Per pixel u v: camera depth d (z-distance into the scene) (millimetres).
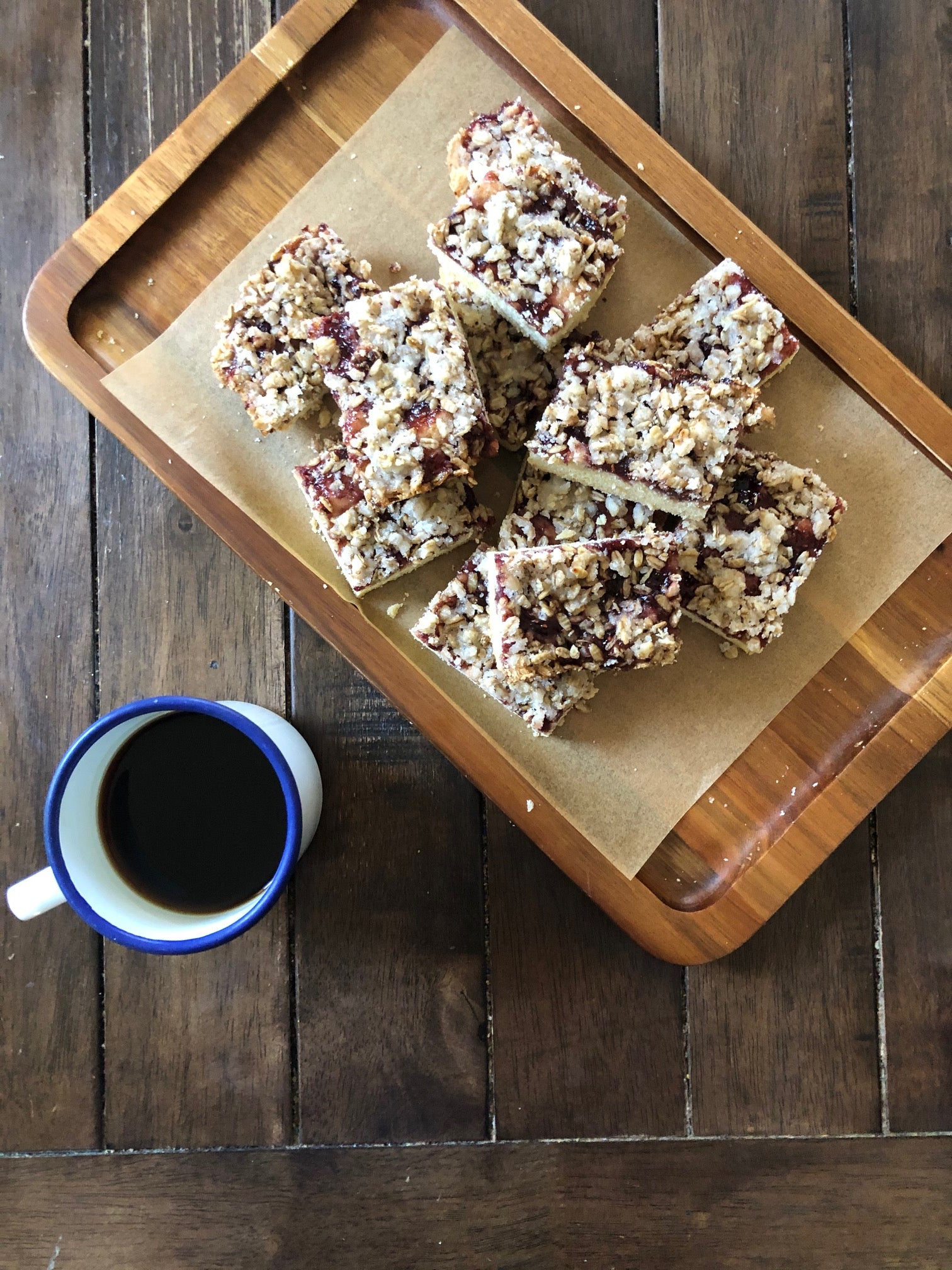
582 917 414
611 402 359
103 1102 417
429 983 414
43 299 383
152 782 381
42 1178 417
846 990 414
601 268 361
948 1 413
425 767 413
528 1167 415
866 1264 411
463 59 386
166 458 382
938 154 414
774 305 383
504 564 360
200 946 336
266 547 380
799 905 415
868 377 383
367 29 388
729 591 377
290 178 394
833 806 382
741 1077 414
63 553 417
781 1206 413
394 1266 413
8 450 417
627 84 412
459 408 359
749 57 412
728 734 393
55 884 342
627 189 390
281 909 414
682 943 384
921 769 414
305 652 412
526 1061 414
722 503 380
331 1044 414
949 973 412
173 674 414
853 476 392
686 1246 413
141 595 415
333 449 377
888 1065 413
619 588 368
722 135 413
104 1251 415
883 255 414
